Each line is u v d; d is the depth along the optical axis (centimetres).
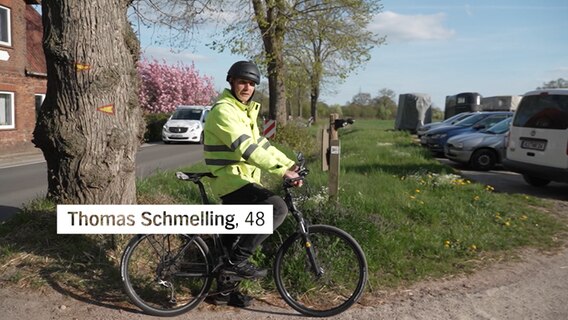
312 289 387
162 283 367
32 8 2200
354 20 1927
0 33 1759
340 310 363
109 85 467
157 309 359
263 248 425
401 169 1050
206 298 385
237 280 363
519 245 540
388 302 391
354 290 372
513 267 475
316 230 378
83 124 461
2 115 1786
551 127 843
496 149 1224
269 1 1652
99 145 468
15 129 1823
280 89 1922
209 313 365
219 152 348
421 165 1125
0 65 1745
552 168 836
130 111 498
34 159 1580
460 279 442
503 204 712
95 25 456
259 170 366
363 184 798
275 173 332
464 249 514
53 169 481
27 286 387
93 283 394
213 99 4616
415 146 1773
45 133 462
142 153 1736
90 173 466
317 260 379
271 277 409
